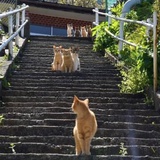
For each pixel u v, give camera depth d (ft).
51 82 17.35
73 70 19.67
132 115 13.96
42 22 42.11
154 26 15.05
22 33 28.32
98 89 16.48
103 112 14.14
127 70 18.40
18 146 11.40
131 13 25.90
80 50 26.23
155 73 15.02
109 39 25.23
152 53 15.58
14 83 16.81
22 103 14.60
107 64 21.98
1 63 18.29
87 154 10.88
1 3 34.47
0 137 11.85
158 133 12.51
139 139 11.98
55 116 13.60
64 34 42.63
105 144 11.88
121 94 15.93
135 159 10.75
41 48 25.96
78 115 10.91
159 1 15.71
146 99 15.28
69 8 40.73
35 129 12.50
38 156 10.68
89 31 35.55
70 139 11.93
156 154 11.42
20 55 22.84
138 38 20.93
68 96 15.75
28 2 39.55
